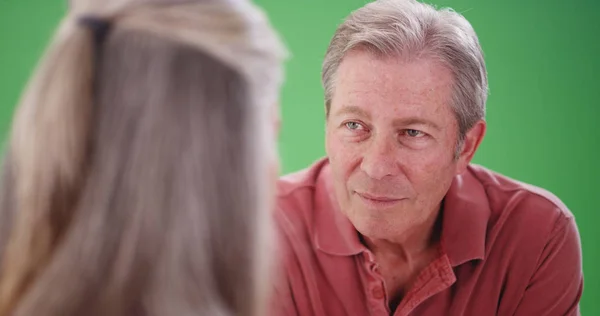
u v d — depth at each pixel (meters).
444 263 1.18
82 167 0.56
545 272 1.24
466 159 1.17
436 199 1.12
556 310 1.27
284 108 2.14
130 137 0.55
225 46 0.57
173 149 0.55
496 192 1.28
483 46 2.17
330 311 1.24
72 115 0.55
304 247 1.24
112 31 0.56
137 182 0.55
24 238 0.58
